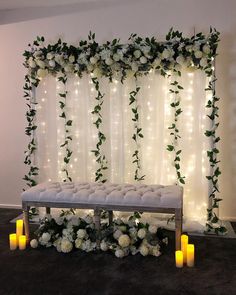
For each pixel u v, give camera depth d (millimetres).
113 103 3201
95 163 3309
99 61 3076
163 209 2367
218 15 3027
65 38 3377
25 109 3584
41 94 3348
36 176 3434
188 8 3080
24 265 2316
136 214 3086
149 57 2926
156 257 2404
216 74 3062
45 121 3377
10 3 3332
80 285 2043
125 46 2980
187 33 3100
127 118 3191
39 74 3197
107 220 3100
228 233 2863
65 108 3307
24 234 2850
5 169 3729
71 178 3365
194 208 3092
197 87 3000
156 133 3148
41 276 2160
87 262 2348
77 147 3328
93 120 3270
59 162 3377
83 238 2525
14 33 3514
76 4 3322
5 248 2605
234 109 3064
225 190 3160
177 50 2896
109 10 3250
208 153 2910
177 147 3092
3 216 3436
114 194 2455
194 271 2195
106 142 3273
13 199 3746
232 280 2074
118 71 3127
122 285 2033
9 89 3598
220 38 3037
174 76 3035
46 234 2564
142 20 3182
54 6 3379
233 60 3029
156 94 3109
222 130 3107
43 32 3432
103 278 2123
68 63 3146
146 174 3197
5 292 1974
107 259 2387
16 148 3662
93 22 3295
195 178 3072
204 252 2494
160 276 2135
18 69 3545
